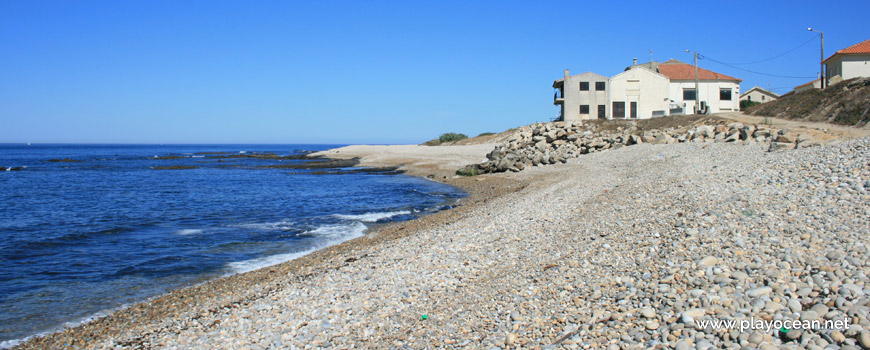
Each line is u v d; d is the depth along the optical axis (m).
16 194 39.50
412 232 19.84
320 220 25.05
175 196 37.28
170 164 82.62
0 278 15.37
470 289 11.24
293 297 11.86
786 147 23.62
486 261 13.30
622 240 12.55
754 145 27.70
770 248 9.70
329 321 10.20
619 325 7.95
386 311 10.47
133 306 12.70
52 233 22.61
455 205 29.06
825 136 26.81
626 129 51.81
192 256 17.92
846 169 14.73
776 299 7.62
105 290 14.16
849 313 6.73
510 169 41.69
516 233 15.96
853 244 9.04
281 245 19.52
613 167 31.98
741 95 73.44
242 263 16.86
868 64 48.28
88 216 27.77
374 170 58.94
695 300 8.12
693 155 28.22
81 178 55.22
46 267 16.62
